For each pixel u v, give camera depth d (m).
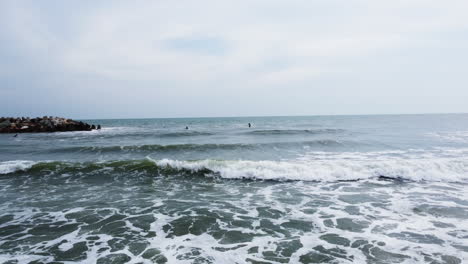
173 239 5.84
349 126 44.03
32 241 5.75
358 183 10.27
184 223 6.70
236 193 9.23
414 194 8.85
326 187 9.83
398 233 6.00
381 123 54.31
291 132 30.36
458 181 10.37
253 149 18.38
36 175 11.52
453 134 27.66
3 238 5.88
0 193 9.16
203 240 5.78
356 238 5.79
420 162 11.98
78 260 4.96
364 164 11.90
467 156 14.88
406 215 7.06
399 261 4.83
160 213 7.38
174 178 11.25
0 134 36.00
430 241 5.61
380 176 11.06
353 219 6.84
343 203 8.09
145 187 10.01
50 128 40.25
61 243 5.66
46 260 4.96
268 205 7.99
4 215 7.20
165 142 23.66
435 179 10.63
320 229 6.28
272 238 5.84
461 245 5.42
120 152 17.52
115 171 12.11
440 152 16.31
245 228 6.39
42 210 7.60
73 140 26.25
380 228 6.29
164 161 12.77
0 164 12.64
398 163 11.94
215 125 58.44
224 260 4.91
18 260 4.96
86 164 12.64
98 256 5.11
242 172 11.41
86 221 6.83
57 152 17.61
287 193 9.17
